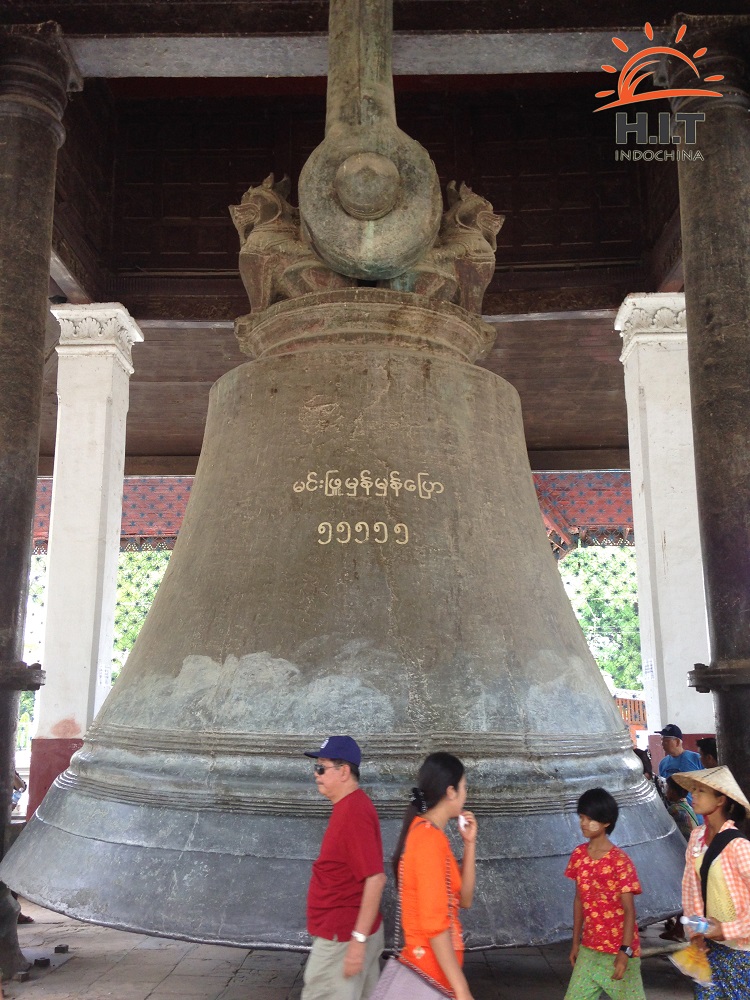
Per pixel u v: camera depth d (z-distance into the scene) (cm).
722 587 655
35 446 717
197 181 1392
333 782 374
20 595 686
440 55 832
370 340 518
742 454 672
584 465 1878
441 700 432
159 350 1608
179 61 828
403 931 334
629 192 1361
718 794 418
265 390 519
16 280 727
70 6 806
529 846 412
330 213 509
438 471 494
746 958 399
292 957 707
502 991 623
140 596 2825
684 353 1245
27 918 815
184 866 401
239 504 496
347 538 466
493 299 1351
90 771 459
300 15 811
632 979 423
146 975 655
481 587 473
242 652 450
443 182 1374
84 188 1284
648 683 1192
